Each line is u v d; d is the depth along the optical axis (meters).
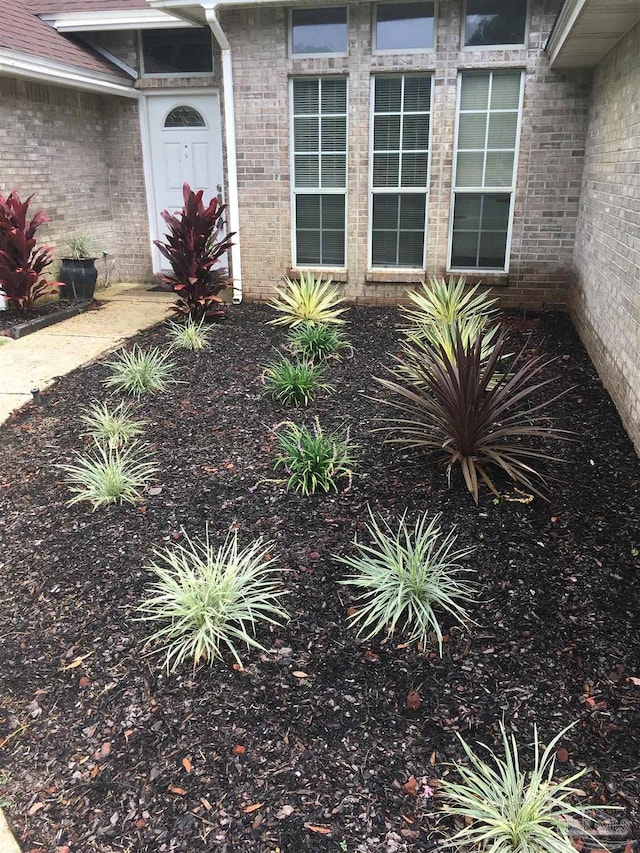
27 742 2.17
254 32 7.23
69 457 4.12
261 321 7.14
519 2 6.74
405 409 4.18
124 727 2.21
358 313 7.50
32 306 7.54
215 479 3.78
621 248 4.82
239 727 2.19
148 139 9.02
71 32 8.72
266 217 7.88
